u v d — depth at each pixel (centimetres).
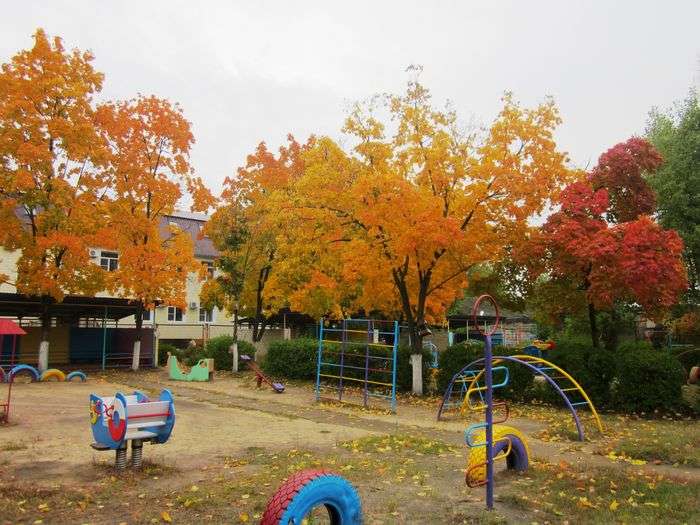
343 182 1714
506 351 1518
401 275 1694
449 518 514
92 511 535
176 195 2372
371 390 1784
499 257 1614
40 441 912
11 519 509
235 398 1620
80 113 2103
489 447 558
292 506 379
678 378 1270
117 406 701
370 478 661
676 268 1302
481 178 1518
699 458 779
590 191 1479
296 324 3512
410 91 1638
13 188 1923
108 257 3544
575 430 1051
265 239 2428
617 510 537
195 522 505
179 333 3956
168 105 2397
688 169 2109
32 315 2562
